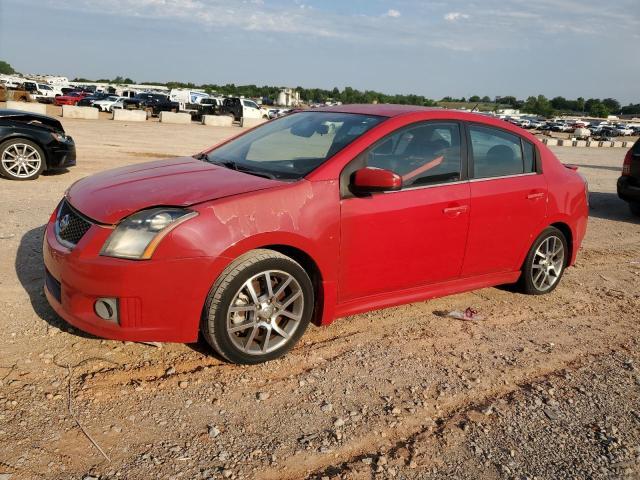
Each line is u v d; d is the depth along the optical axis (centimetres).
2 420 282
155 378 332
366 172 360
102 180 381
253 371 350
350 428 304
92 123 2591
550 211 500
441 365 383
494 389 358
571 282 593
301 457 277
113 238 315
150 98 4819
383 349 397
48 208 708
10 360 335
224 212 326
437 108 453
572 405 346
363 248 382
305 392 333
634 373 395
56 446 268
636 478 283
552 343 435
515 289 534
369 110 440
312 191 358
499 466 284
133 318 314
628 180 969
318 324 384
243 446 281
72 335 370
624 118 19038
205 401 314
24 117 927
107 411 298
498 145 469
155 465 262
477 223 443
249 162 407
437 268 430
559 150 3173
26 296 421
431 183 418
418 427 311
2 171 905
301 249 353
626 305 536
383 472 272
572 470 285
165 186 350
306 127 439
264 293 348
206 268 319
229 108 4269
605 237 829
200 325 335
